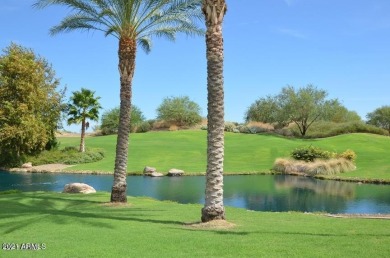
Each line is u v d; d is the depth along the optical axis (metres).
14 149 40.88
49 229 10.55
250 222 12.47
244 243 8.71
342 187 29.41
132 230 10.46
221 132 11.95
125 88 17.50
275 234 9.88
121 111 17.61
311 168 37.41
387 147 54.16
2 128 38.22
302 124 77.56
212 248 8.27
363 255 7.61
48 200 17.91
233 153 51.81
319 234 9.95
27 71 39.66
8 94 39.69
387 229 10.91
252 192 26.70
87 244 8.71
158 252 7.97
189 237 9.43
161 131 80.88
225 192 26.75
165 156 50.09
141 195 25.69
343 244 8.56
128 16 17.06
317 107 75.81
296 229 10.83
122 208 16.06
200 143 63.38
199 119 89.50
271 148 54.22
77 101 49.34
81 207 16.08
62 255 7.76
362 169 37.88
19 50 41.47
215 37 11.96
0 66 39.62
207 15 12.05
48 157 46.31
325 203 22.28
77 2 16.97
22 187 29.45
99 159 48.47
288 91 77.00
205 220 11.85
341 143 56.94
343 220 13.17
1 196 19.59
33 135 39.34
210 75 11.98
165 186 30.23
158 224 11.71
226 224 11.46
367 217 14.70
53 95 44.00
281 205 21.75
